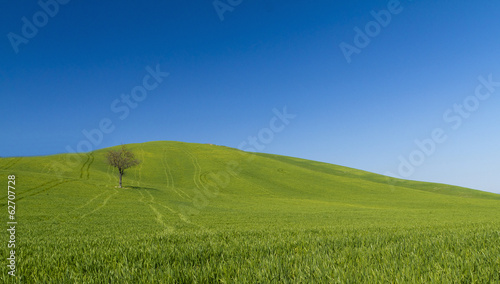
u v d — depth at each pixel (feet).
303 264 19.74
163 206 170.81
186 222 106.73
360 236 36.11
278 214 150.30
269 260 21.08
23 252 27.68
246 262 21.18
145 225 94.38
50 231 73.92
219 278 17.15
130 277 16.99
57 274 18.97
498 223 72.49
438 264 18.56
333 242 31.30
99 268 20.15
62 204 152.87
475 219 125.90
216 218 125.29
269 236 39.42
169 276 16.71
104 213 132.26
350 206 221.46
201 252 25.08
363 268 18.06
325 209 188.85
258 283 15.99
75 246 31.35
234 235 42.24
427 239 31.48
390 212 173.88
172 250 25.57
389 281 15.40
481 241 29.22
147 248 26.81
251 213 152.46
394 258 20.93
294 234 44.60
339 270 17.30
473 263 18.88
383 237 34.40
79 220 108.88
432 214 162.91
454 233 39.45
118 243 32.27
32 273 18.94
